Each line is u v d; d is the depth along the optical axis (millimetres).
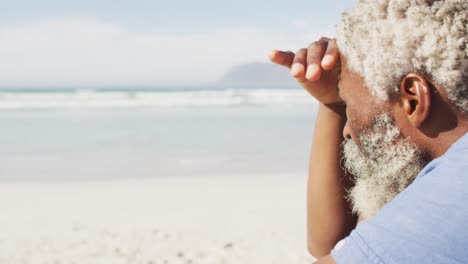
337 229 1498
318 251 1542
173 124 19016
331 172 1479
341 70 1096
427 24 923
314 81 1300
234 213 7164
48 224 6641
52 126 18469
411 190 890
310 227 1547
